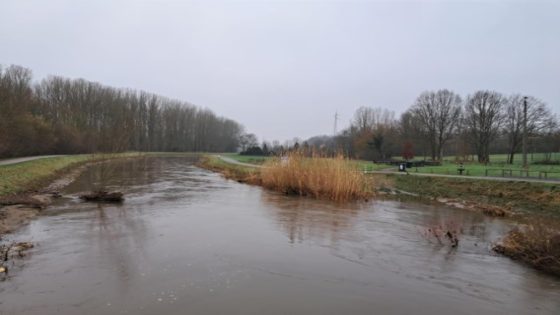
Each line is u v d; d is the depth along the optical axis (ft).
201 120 320.29
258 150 217.15
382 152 169.99
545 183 61.62
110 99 216.13
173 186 63.36
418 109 179.01
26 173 63.00
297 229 31.76
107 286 17.61
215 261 21.93
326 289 18.30
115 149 74.79
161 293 16.97
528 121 145.07
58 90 194.70
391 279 20.18
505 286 19.79
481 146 158.61
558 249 22.71
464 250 26.91
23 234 27.48
